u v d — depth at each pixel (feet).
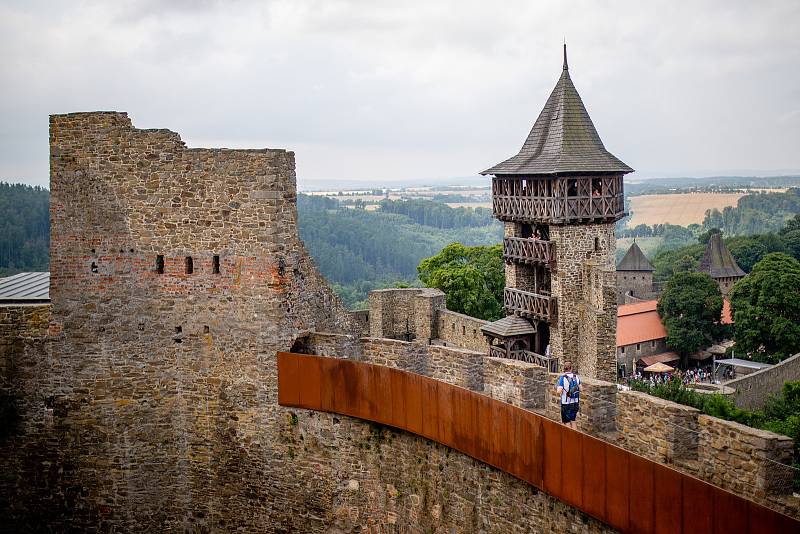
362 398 59.93
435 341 182.29
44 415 66.44
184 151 64.03
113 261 65.57
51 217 66.18
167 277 65.21
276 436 63.82
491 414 50.83
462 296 231.91
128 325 65.62
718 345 290.97
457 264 255.50
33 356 66.18
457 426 53.62
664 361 283.18
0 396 66.39
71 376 65.98
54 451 66.54
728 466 40.55
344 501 61.93
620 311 300.81
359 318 180.86
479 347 177.58
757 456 38.73
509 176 190.08
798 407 150.20
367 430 60.70
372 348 64.28
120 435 65.82
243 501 65.26
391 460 59.52
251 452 64.64
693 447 43.78
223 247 63.98
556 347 179.32
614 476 42.57
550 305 177.88
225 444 65.26
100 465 66.13
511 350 177.88
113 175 65.10
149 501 66.33
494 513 52.06
